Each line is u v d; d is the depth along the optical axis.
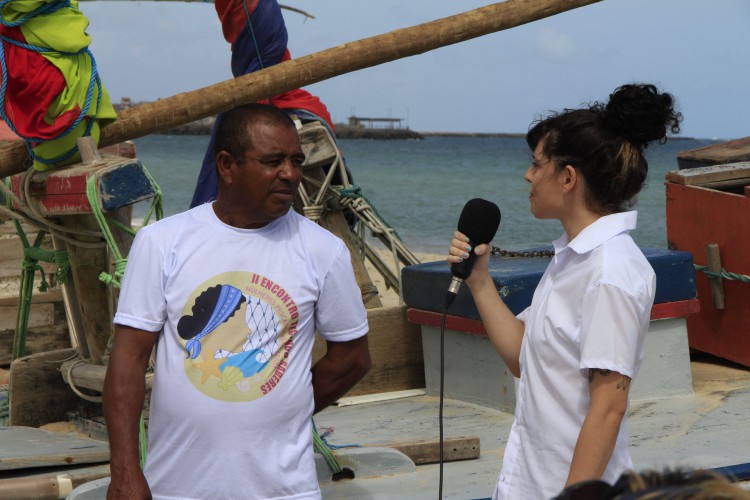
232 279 2.46
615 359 2.18
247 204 2.46
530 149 2.45
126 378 2.47
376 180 50.66
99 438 4.76
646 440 4.21
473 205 2.59
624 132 2.28
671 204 6.03
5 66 4.11
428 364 5.26
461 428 4.52
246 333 2.45
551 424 2.31
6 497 3.37
